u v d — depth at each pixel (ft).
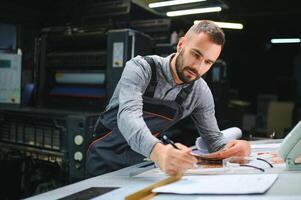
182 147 3.62
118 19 9.98
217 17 14.75
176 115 4.69
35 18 13.85
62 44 9.29
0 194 7.96
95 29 9.20
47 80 9.49
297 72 26.16
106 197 2.71
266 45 25.13
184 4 7.97
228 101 11.54
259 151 4.76
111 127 4.74
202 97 4.75
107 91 7.97
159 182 3.04
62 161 7.25
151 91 4.38
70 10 12.37
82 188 3.03
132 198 2.61
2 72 9.21
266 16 19.63
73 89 9.09
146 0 7.82
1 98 9.25
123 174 3.60
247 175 3.25
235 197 2.57
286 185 2.87
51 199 2.69
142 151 3.45
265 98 23.31
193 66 3.92
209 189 2.75
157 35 10.43
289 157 3.49
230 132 5.68
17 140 8.21
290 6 17.51
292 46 25.68
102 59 8.22
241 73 27.04
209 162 3.96
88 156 5.01
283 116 17.43
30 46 13.73
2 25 12.94
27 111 8.09
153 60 4.33
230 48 25.57
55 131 7.43
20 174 7.96
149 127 4.58
